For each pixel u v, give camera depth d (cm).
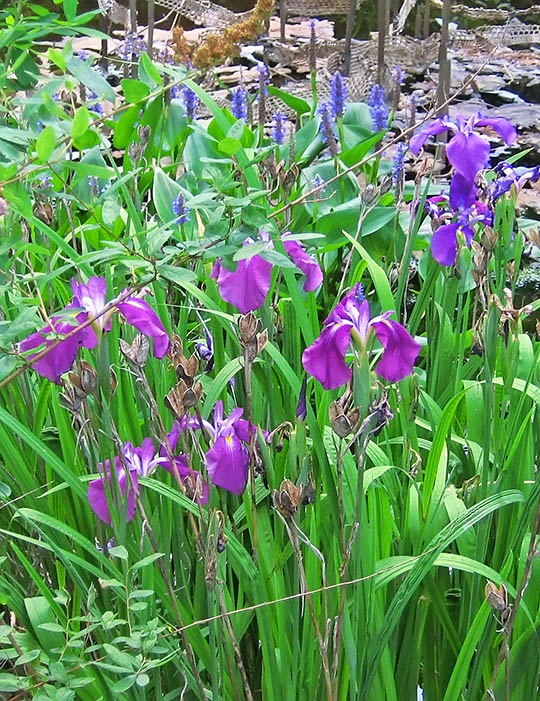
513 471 131
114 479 104
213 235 109
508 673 106
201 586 120
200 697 109
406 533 126
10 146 114
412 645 122
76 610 127
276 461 116
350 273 203
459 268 158
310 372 97
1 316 144
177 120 277
